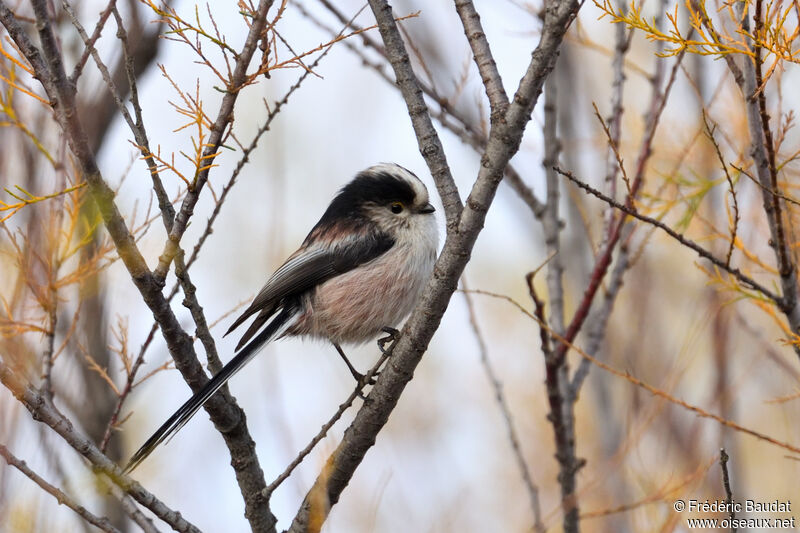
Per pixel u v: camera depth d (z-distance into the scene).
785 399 9.36
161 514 7.78
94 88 10.82
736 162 9.00
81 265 9.42
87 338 10.75
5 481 9.23
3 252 8.55
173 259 7.89
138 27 10.80
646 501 8.94
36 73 7.14
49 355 8.44
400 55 8.52
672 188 10.31
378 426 8.31
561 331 10.37
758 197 10.47
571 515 9.21
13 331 8.40
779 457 12.88
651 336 12.11
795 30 6.86
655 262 13.48
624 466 10.66
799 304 8.10
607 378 11.92
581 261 13.15
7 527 9.06
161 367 8.83
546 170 10.78
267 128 8.43
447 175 8.27
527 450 15.55
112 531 7.20
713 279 9.16
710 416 7.48
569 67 12.97
